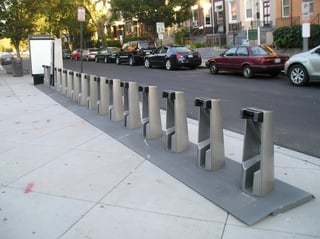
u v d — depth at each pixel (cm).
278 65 1602
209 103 485
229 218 384
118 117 812
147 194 447
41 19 2969
